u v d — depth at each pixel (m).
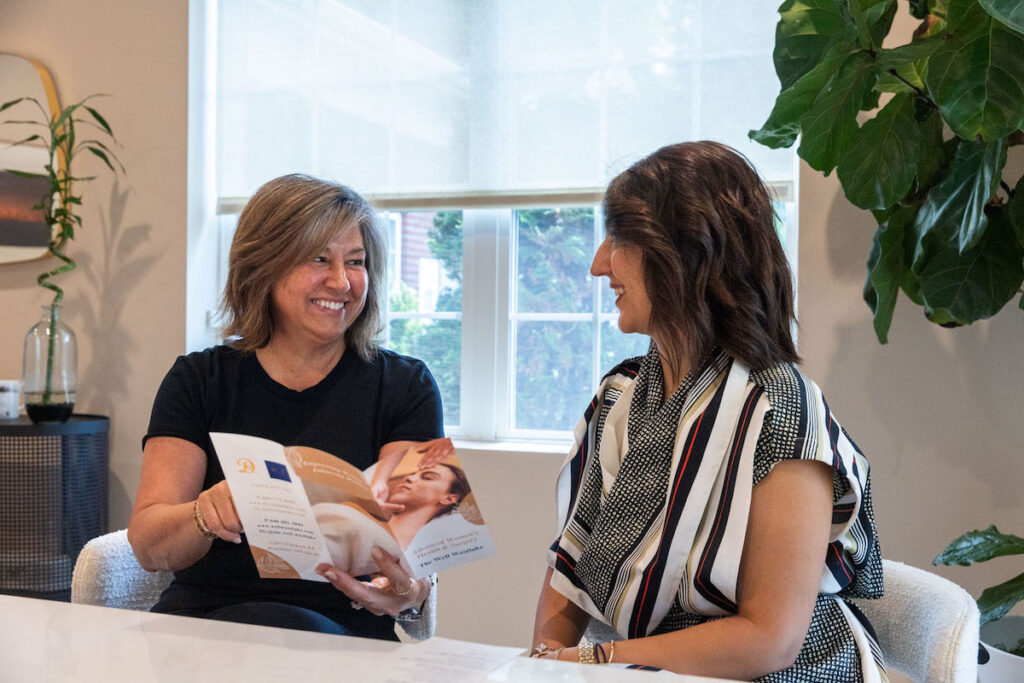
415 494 1.20
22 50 3.09
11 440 2.74
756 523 1.10
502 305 2.79
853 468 1.13
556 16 2.64
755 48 2.47
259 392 1.73
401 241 2.91
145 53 2.96
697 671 1.07
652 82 2.56
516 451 2.61
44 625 1.09
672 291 1.18
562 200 2.64
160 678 0.89
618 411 1.32
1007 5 1.37
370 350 1.80
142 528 1.50
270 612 1.30
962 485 2.23
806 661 1.11
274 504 1.17
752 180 1.21
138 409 2.97
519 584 2.61
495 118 2.70
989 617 1.78
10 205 3.08
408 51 2.79
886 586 1.35
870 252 2.09
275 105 2.93
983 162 1.65
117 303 2.99
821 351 2.33
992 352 2.21
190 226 2.94
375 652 0.98
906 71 1.74
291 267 1.68
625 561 1.17
